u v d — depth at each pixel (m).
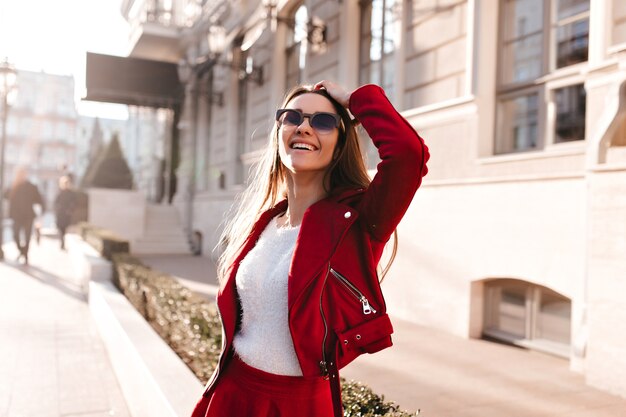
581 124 4.95
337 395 1.50
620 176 3.83
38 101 73.50
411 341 5.52
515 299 5.42
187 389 2.88
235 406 1.64
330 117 1.64
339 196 1.63
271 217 1.86
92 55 16.98
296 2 10.96
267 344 1.58
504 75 5.84
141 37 16.86
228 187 13.99
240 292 1.67
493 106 5.85
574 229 4.51
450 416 3.52
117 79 17.11
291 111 1.68
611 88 4.20
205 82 16.45
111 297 6.00
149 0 18.72
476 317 5.66
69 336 6.04
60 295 8.51
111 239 8.71
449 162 6.17
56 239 20.61
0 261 12.63
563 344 4.92
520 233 5.04
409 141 1.46
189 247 15.59
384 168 1.48
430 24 6.75
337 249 1.52
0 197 13.48
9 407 3.96
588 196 4.19
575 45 5.07
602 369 3.99
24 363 5.02
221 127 14.87
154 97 17.42
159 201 21.05
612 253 3.89
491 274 5.36
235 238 1.99
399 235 6.75
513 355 5.01
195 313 4.09
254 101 12.87
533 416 3.53
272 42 11.79
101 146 32.47
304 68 10.34
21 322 6.61
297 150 1.65
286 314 1.56
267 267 1.63
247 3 12.93
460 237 5.78
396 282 6.78
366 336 1.50
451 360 4.85
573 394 3.93
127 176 24.97
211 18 14.82
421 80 6.90
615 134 4.12
